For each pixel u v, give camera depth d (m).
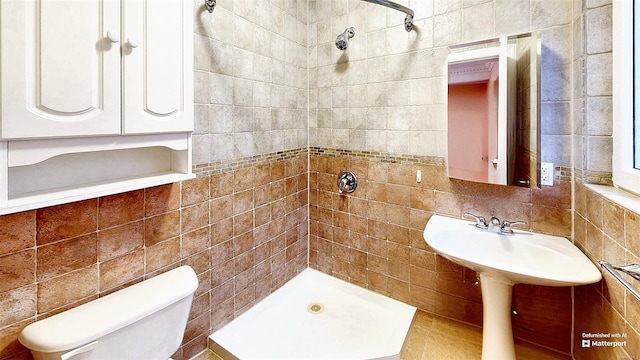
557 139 1.42
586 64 1.25
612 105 1.20
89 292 1.13
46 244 1.02
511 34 1.48
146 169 1.27
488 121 1.51
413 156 1.83
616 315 1.08
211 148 1.55
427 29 1.71
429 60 1.72
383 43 1.87
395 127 1.88
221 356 1.60
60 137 0.85
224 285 1.69
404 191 1.88
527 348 1.58
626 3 1.10
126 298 1.12
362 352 1.61
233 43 1.63
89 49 0.88
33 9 0.78
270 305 1.98
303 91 2.19
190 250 1.49
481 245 1.53
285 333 1.77
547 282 1.15
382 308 1.99
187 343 1.52
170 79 1.10
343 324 1.86
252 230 1.85
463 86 1.57
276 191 2.01
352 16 1.98
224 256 1.68
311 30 2.17
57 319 0.99
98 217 1.15
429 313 1.88
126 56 0.97
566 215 1.43
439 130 1.72
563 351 1.53
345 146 2.10
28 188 0.96
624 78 1.11
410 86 1.80
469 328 1.75
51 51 0.81
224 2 1.57
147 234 1.31
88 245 1.13
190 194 1.47
